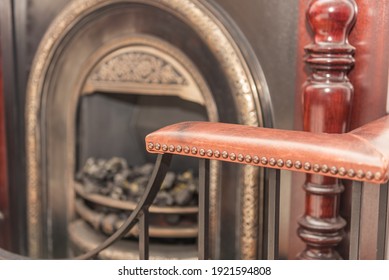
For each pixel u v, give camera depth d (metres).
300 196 2.02
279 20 1.99
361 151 1.06
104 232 2.59
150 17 2.30
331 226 1.84
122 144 2.83
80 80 2.61
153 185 1.35
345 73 1.82
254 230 2.10
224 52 2.06
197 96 2.26
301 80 1.97
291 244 2.07
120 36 2.41
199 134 1.28
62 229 2.82
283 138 1.17
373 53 1.81
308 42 1.93
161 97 2.65
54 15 2.62
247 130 1.25
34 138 2.75
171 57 2.30
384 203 1.25
